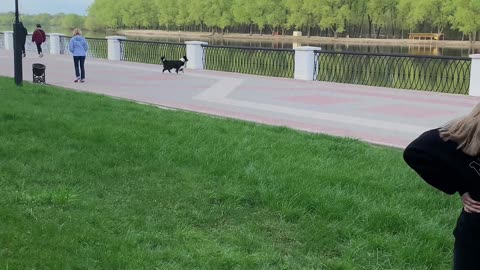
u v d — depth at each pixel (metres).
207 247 4.02
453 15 61.41
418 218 4.66
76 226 4.23
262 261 3.84
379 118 10.52
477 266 2.33
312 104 12.30
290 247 4.14
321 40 74.50
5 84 13.36
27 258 3.63
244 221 4.65
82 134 7.54
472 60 14.06
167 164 6.17
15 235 3.96
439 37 65.75
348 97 13.55
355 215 4.70
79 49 15.87
